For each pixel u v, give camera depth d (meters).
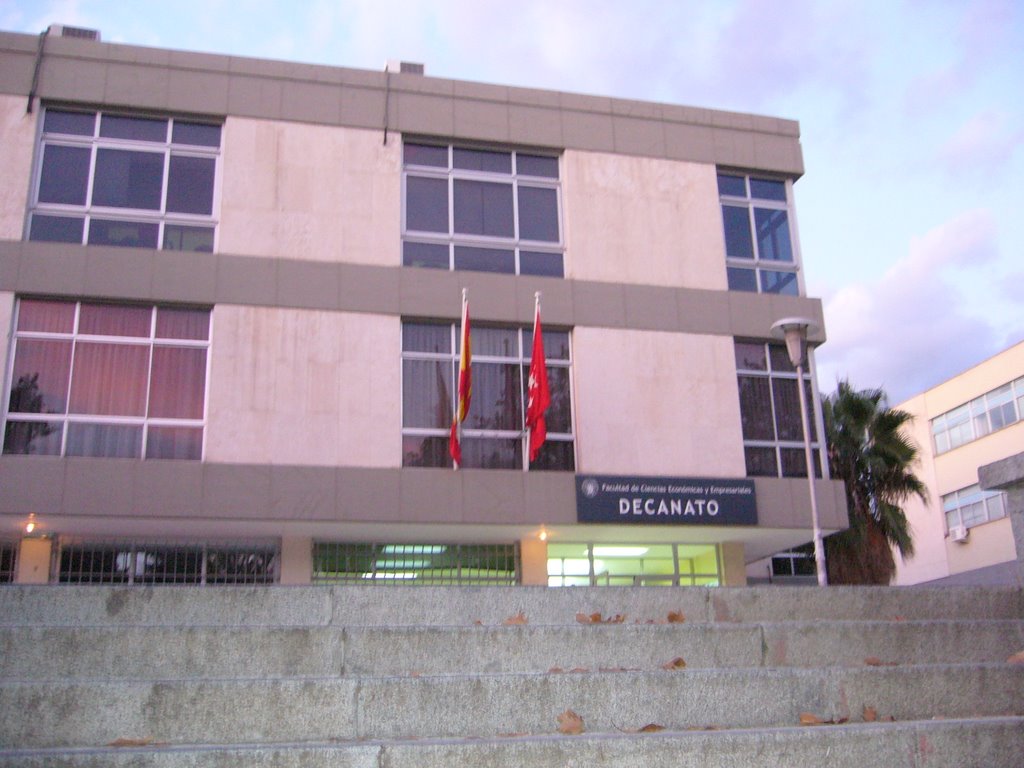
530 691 6.77
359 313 17.22
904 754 6.29
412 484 16.61
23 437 15.67
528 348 18.08
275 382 16.61
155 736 6.34
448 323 17.75
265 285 16.95
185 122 17.59
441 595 9.14
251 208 17.28
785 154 20.17
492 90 18.97
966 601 10.13
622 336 18.28
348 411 16.77
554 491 17.08
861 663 8.37
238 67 17.84
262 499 15.98
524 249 18.59
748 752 6.07
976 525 40.47
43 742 6.23
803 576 27.62
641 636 8.00
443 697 6.68
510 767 5.84
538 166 19.14
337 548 17.41
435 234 18.17
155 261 16.62
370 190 17.88
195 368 16.53
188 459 16.09
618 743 5.95
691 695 6.99
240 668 7.45
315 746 5.76
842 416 25.06
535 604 9.28
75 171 16.97
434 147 18.67
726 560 19.00
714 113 20.02
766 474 18.38
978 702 7.47
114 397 16.12
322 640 7.57
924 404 44.38
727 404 18.41
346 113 18.11
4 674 7.22
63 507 15.21
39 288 16.12
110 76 17.25
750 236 19.77
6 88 16.83
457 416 16.69
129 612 8.61
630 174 19.22
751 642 8.20
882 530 24.89
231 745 5.99
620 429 17.86
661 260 18.91
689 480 17.66
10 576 16.16
